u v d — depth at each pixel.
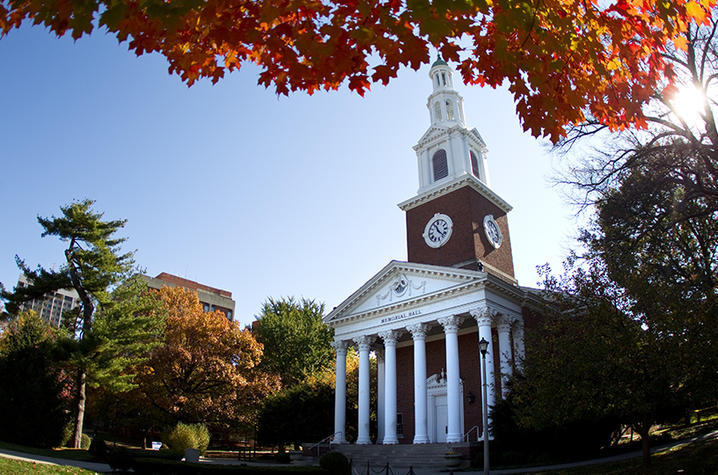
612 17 5.80
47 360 34.72
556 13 5.29
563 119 5.79
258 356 51.25
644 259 19.98
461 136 49.66
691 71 16.19
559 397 19.59
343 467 22.11
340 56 4.58
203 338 47.75
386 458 33.47
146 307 38.31
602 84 5.98
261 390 48.97
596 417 21.05
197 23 4.90
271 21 4.50
